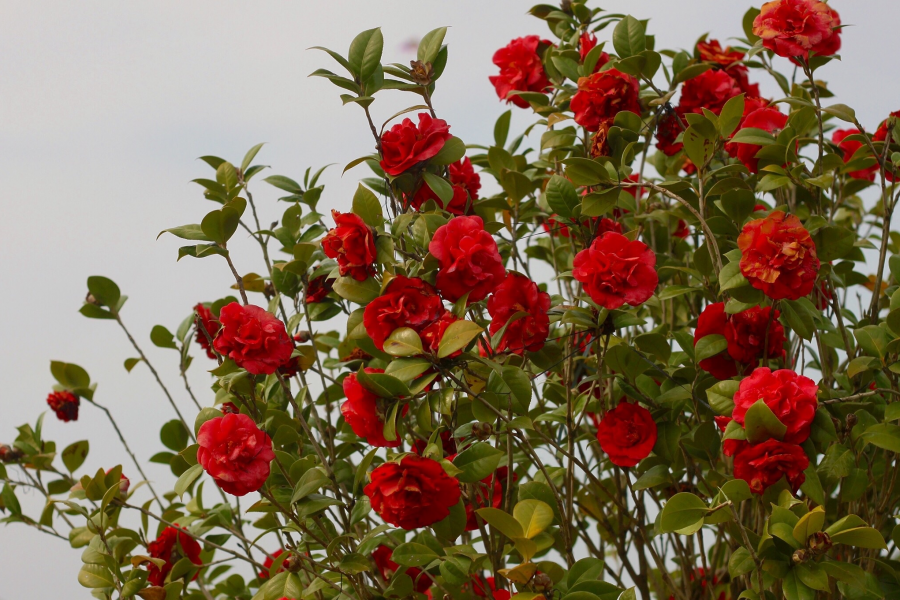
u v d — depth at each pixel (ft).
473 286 4.15
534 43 6.54
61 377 6.81
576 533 6.10
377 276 4.57
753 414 3.99
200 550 5.98
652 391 5.23
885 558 5.53
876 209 7.48
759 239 4.18
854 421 4.42
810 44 4.86
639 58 5.66
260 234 6.00
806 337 4.70
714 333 4.85
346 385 4.23
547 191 5.23
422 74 4.93
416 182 4.92
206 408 4.79
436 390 4.63
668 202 6.79
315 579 4.86
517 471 5.89
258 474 4.16
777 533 3.92
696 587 5.97
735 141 5.17
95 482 5.38
